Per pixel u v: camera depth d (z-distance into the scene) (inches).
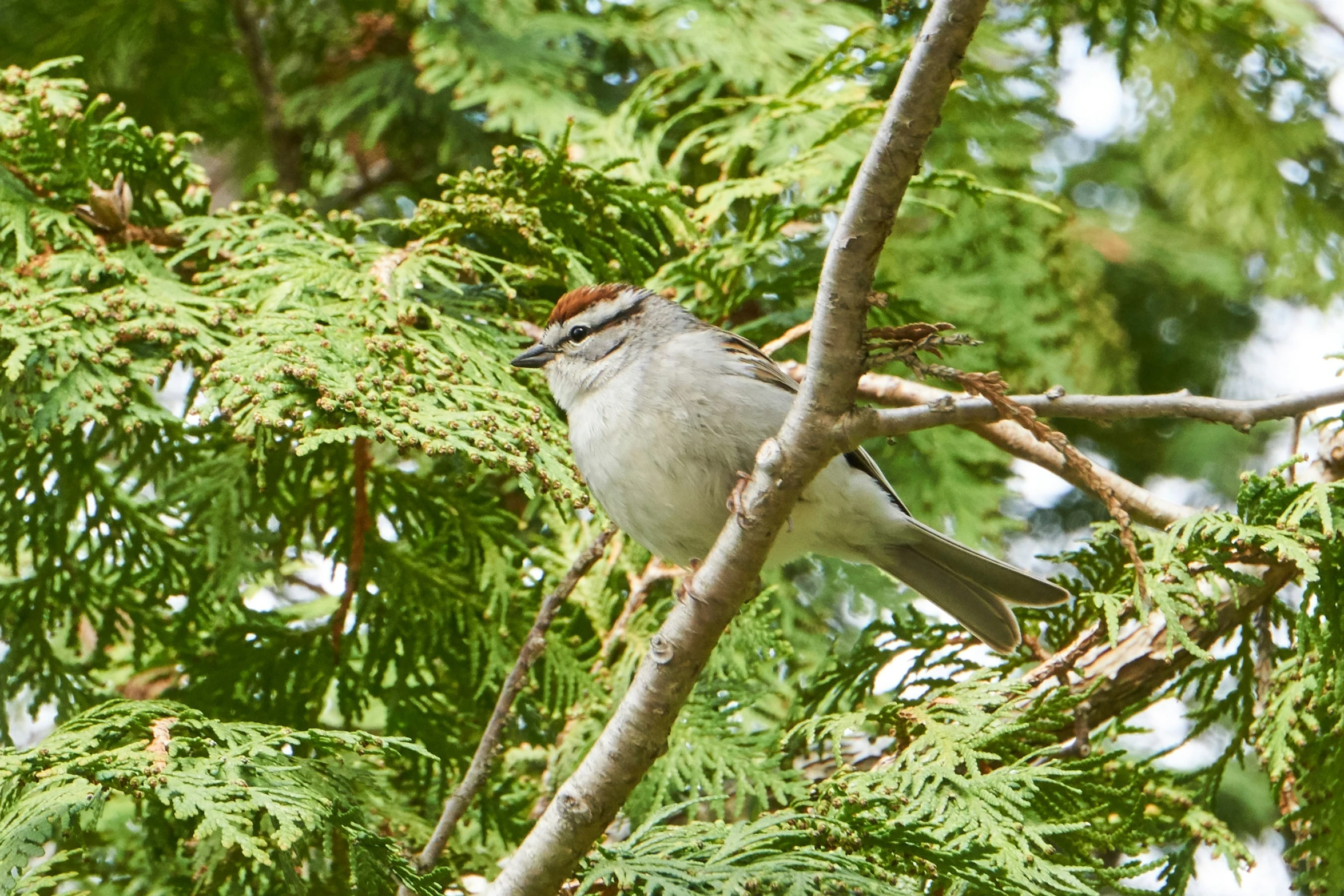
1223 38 428.1
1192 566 252.1
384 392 232.7
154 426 311.4
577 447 274.4
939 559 283.0
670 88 396.8
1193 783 319.6
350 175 459.2
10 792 200.2
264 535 318.0
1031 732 248.2
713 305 328.8
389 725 316.8
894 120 180.7
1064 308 427.8
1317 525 242.1
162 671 368.8
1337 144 454.3
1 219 267.9
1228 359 478.9
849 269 188.5
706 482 264.1
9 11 412.8
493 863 301.7
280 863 224.5
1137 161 489.1
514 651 319.3
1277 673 265.7
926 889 223.5
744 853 208.7
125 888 308.8
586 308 284.8
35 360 244.4
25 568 382.3
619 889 215.8
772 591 309.7
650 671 210.5
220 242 279.9
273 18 443.5
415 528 323.6
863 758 286.0
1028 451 303.4
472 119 419.2
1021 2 420.8
